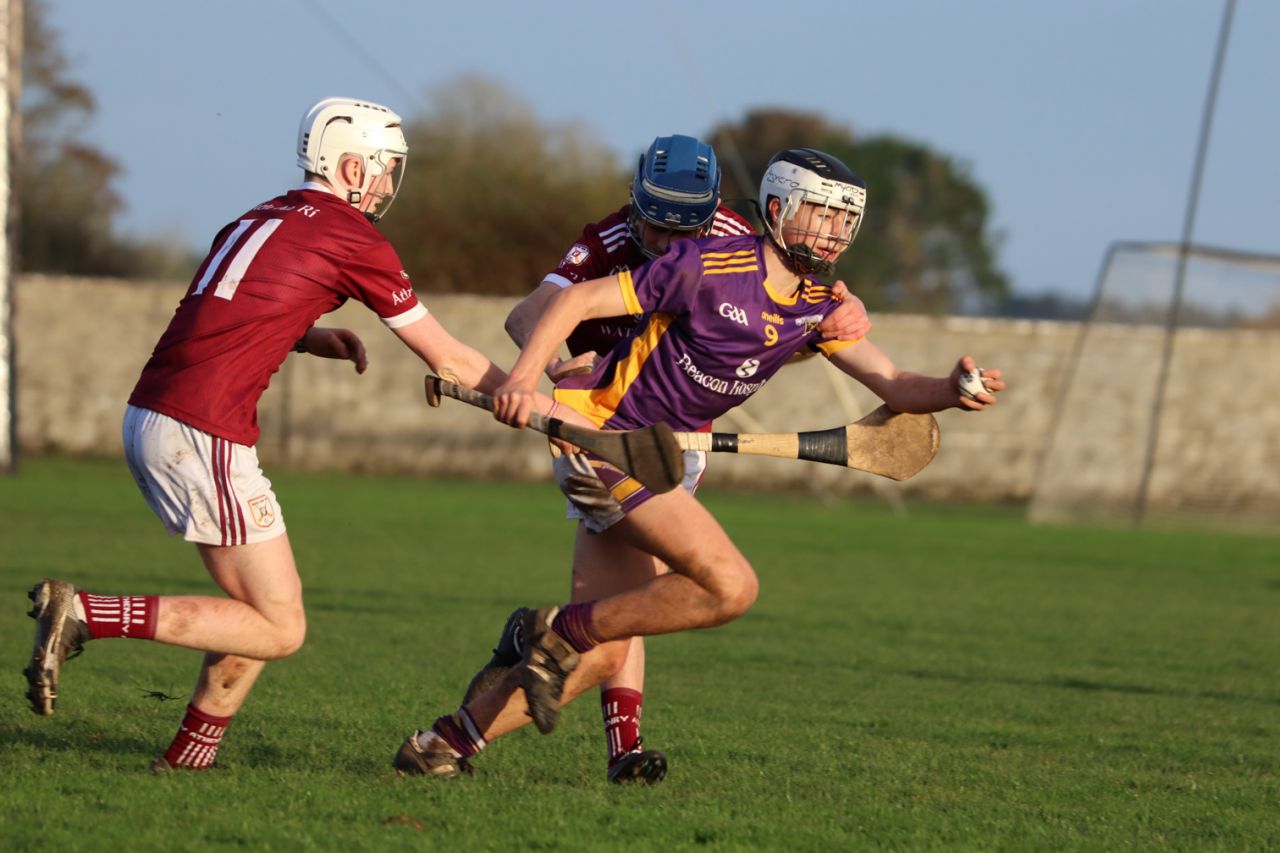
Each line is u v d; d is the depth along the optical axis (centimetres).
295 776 1683
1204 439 8400
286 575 1653
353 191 1722
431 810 1534
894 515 7919
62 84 14838
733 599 1634
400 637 3170
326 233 1661
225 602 1636
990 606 4272
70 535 4903
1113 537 6994
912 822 1605
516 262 12938
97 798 1541
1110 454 8238
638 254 1878
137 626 1587
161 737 1941
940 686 2852
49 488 6631
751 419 8931
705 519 1644
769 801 1686
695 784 1791
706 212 1814
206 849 1349
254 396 1638
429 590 4050
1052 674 3083
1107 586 4925
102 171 15188
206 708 1708
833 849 1461
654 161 1827
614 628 1644
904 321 9169
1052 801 1803
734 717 2361
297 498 6950
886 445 1797
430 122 12912
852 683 2839
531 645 1655
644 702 2494
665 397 1678
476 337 8988
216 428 1603
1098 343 8312
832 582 4725
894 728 2336
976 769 1998
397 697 2369
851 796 1753
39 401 9050
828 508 8288
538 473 9150
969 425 9281
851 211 1634
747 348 1655
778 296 1655
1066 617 4097
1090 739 2317
